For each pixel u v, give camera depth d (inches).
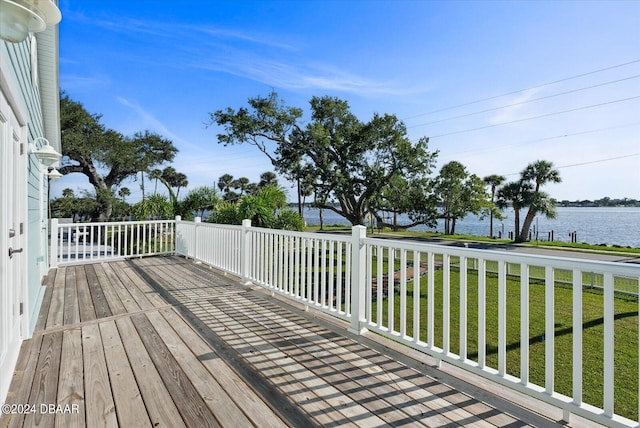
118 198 880.3
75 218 908.0
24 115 111.7
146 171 925.8
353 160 743.1
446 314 90.7
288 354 102.0
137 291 177.6
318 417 70.6
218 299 162.4
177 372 89.7
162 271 231.3
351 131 738.2
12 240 97.0
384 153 729.0
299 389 81.9
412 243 100.0
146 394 78.6
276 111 730.8
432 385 84.4
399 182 724.7
